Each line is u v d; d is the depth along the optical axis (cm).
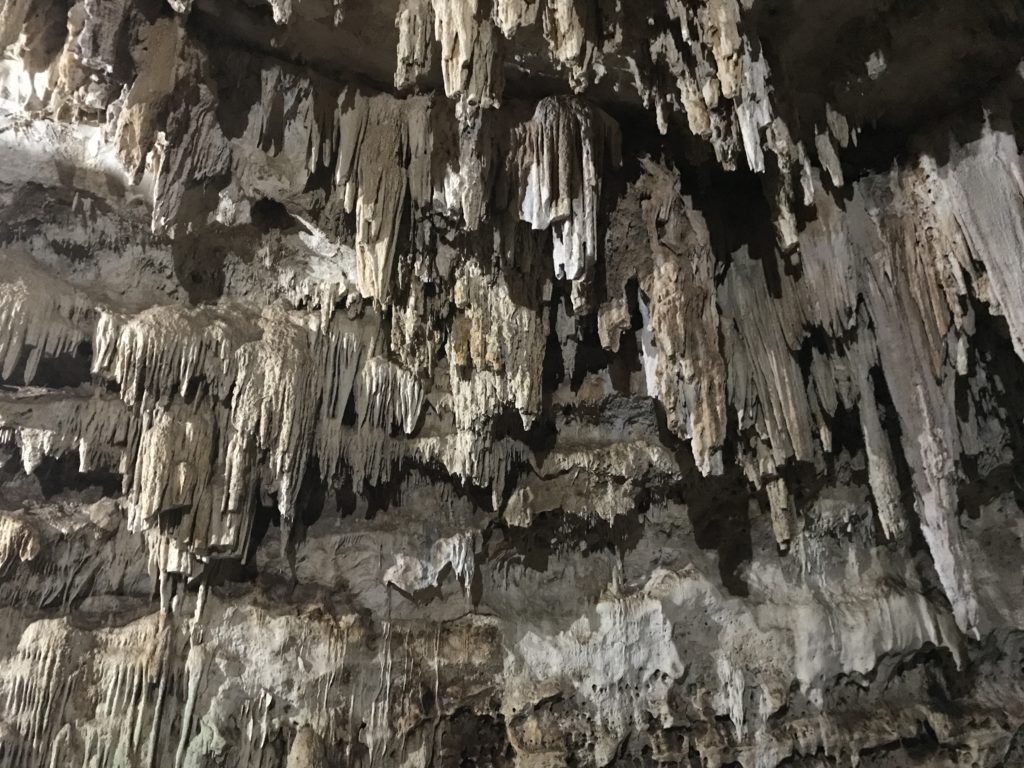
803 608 617
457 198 432
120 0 356
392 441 535
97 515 460
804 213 496
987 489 646
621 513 593
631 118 476
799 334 512
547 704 556
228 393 469
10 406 423
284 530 518
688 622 602
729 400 506
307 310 504
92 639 448
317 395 489
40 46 362
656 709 574
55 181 431
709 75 378
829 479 626
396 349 508
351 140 423
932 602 636
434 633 550
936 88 462
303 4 377
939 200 485
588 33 361
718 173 520
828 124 468
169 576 473
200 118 399
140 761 439
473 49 344
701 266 488
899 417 518
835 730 592
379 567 549
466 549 554
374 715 511
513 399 509
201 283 488
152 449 435
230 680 473
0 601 437
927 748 620
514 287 493
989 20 409
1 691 419
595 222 444
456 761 533
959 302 485
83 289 454
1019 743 616
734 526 640
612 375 574
